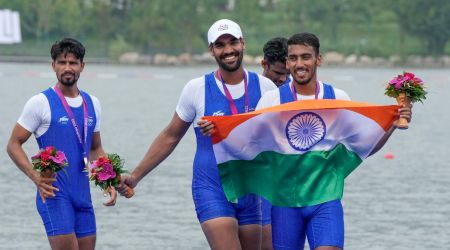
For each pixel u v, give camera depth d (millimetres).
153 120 36406
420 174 22844
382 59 99375
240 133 10562
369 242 15422
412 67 97125
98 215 17375
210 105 10867
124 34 104188
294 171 10477
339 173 10492
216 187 10812
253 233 10969
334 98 10531
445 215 17688
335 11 101562
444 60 100188
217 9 109688
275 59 11961
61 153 10805
